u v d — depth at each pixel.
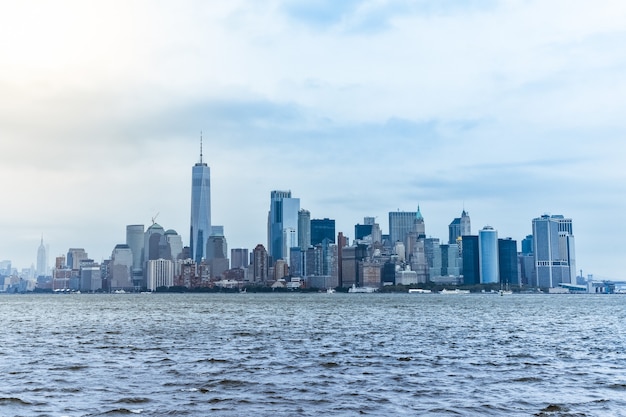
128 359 76.44
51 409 46.41
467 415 44.94
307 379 60.53
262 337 111.38
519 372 65.88
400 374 64.12
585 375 63.88
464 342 102.31
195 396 51.56
